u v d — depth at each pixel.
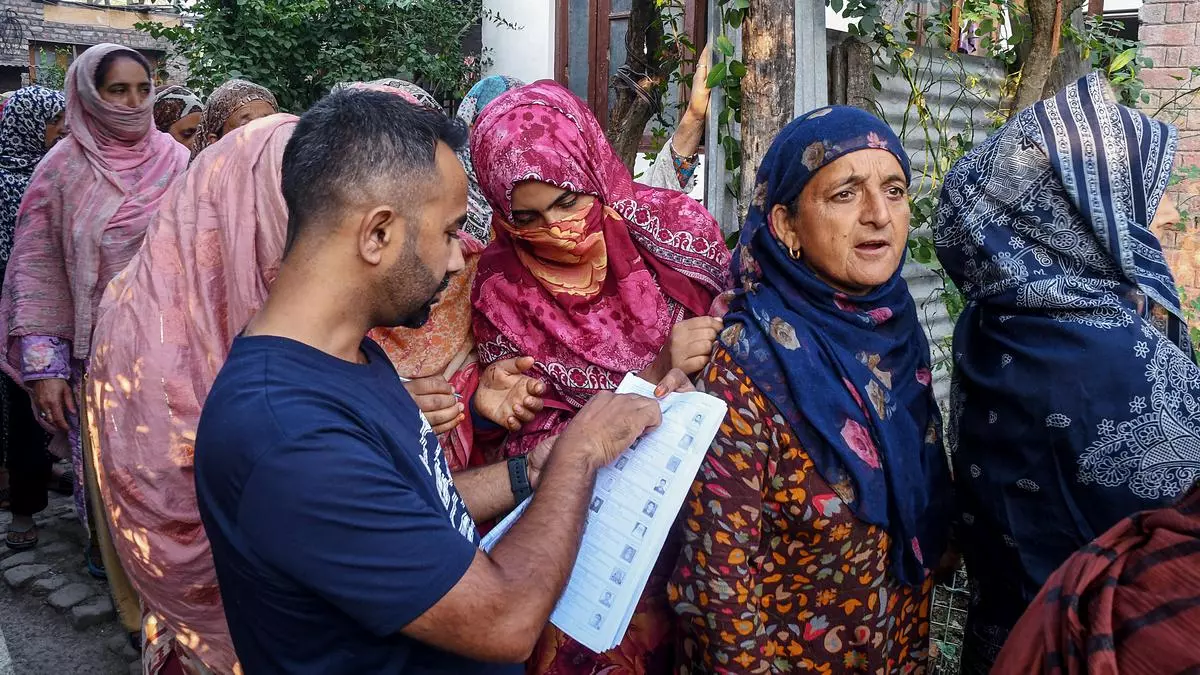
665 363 1.86
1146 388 1.48
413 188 1.25
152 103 3.77
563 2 6.68
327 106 1.28
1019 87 3.33
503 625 1.21
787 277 1.74
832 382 1.65
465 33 7.77
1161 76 4.92
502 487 1.82
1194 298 4.82
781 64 2.82
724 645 1.65
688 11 4.91
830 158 1.63
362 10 7.55
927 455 1.80
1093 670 1.12
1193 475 1.45
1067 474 1.55
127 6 17.98
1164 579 1.12
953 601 2.72
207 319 1.98
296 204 1.25
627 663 1.95
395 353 2.09
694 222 2.15
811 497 1.64
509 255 2.12
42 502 4.25
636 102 3.83
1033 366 1.58
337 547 1.13
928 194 4.22
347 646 1.21
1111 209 1.54
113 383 2.00
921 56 4.23
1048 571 1.59
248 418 1.16
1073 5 3.40
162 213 2.05
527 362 2.03
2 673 3.26
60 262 3.51
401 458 1.30
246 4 7.25
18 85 17.61
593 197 2.01
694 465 1.58
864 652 1.73
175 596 2.03
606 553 1.54
